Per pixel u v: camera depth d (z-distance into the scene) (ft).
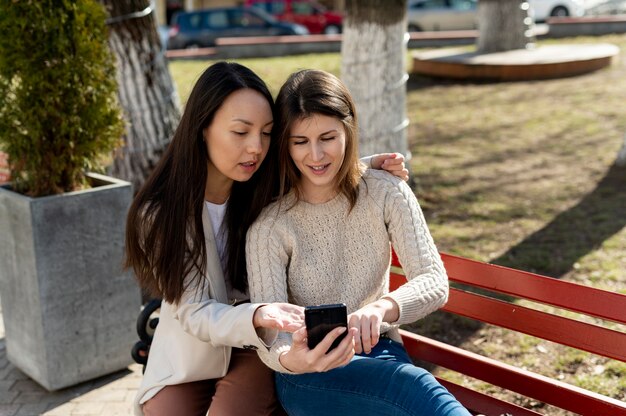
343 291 8.34
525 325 8.93
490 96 36.06
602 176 23.39
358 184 8.26
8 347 13.44
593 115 30.91
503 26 43.42
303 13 73.92
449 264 9.46
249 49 53.47
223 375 8.50
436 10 67.77
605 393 12.13
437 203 21.89
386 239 8.41
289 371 7.47
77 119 12.23
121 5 17.65
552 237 18.79
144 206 8.04
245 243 8.34
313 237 8.29
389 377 7.44
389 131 21.12
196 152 7.91
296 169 8.16
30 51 11.77
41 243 12.05
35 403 12.53
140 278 8.26
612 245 17.97
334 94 7.84
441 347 9.70
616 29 54.44
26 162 12.34
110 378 13.25
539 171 24.47
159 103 18.49
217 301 8.27
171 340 8.48
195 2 97.55
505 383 9.14
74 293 12.54
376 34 20.43
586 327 8.47
